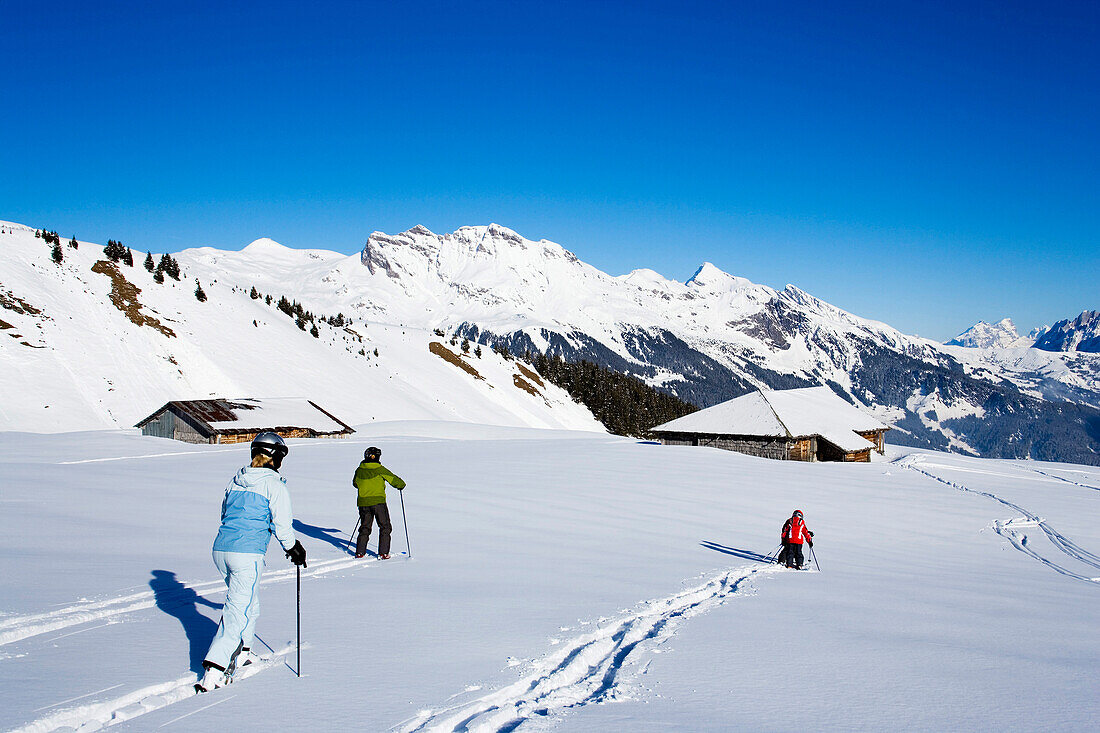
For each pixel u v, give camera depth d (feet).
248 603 19.15
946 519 86.69
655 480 100.53
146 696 17.16
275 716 16.24
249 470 20.58
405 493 72.28
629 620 27.86
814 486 110.32
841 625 29.94
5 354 225.35
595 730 16.37
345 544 43.45
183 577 30.45
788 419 190.60
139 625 23.07
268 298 421.18
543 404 473.26
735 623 28.76
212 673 18.03
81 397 228.02
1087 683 23.13
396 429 234.79
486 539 48.11
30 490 61.98
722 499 85.51
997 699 20.74
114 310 283.79
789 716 18.21
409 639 23.11
